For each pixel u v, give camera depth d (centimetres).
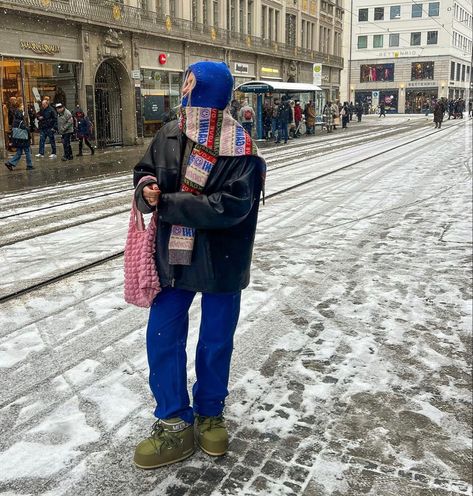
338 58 5466
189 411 274
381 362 379
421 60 7244
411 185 1182
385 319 455
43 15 2055
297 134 3133
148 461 264
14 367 368
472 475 267
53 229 800
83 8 2253
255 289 527
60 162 1828
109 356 384
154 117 2828
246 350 395
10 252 669
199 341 275
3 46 1944
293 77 4459
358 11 7400
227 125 251
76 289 526
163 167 252
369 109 7500
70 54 2245
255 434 295
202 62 250
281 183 1238
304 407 322
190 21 3030
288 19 4403
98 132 2506
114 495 250
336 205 966
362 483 259
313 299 501
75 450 281
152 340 263
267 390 340
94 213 927
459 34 7531
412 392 341
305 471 267
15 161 1563
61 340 410
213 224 242
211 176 247
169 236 254
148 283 254
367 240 720
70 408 319
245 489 254
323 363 376
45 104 1884
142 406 321
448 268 594
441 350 399
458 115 5538
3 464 270
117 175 1487
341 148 2289
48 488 254
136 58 2606
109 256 640
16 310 472
